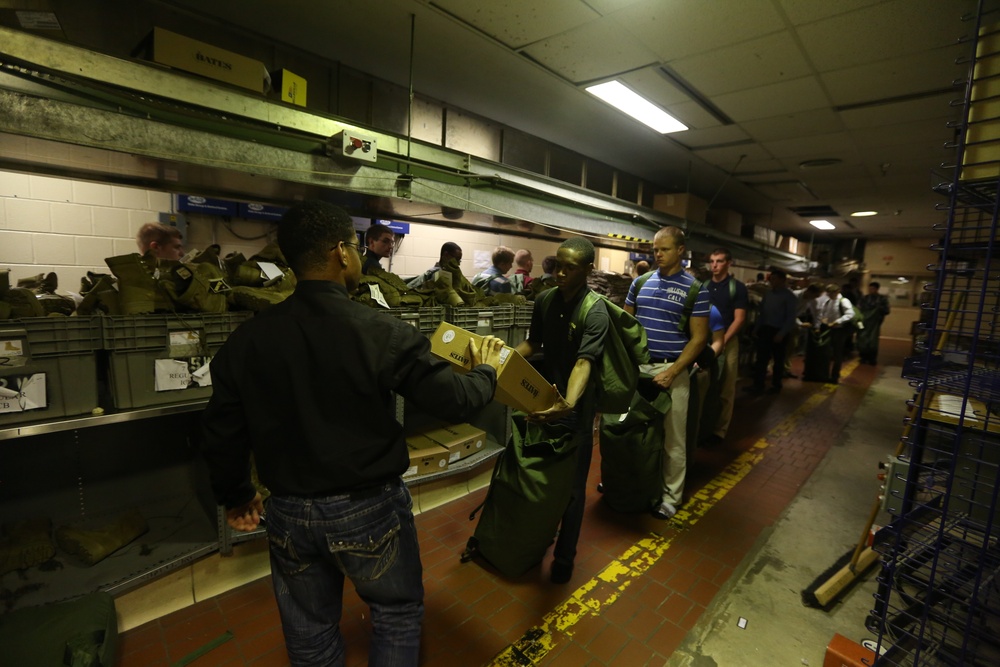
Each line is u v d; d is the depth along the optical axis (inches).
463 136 181.2
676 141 209.0
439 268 141.6
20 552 70.5
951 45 120.3
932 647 63.4
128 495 87.1
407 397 46.4
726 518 113.4
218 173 85.0
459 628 76.2
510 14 114.4
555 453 82.3
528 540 84.4
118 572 71.8
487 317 115.6
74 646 57.7
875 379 290.5
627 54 132.0
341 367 43.7
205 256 80.3
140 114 71.0
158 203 143.6
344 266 48.7
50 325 60.9
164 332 69.5
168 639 71.4
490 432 132.5
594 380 82.7
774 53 128.9
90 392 65.0
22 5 59.9
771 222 413.1
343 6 112.8
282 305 46.6
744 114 173.9
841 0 103.9
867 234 525.7
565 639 74.6
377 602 48.7
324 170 93.1
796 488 130.9
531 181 148.8
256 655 69.4
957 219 58.1
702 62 135.5
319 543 45.6
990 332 60.6
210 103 78.2
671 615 80.5
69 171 86.0
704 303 104.2
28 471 77.0
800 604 83.8
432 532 103.1
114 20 105.9
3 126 59.7
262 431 44.7
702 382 128.0
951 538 61.8
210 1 111.2
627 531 106.6
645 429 107.7
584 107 173.3
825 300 278.4
